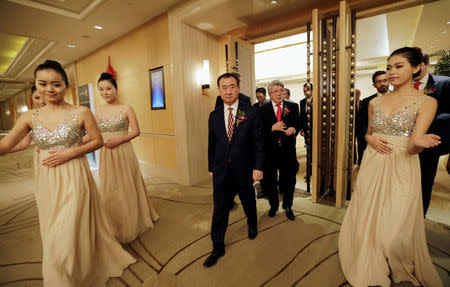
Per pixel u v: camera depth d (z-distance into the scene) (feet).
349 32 8.94
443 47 29.25
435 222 7.62
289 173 8.18
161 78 13.67
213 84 13.75
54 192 4.82
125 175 7.35
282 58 36.81
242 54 12.00
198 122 13.02
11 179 15.19
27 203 11.02
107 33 15.28
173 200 10.69
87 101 16.57
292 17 10.66
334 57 9.36
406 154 4.82
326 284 5.24
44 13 11.85
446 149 6.40
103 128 7.34
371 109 5.64
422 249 5.02
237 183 6.45
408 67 4.66
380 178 5.10
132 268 6.03
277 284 5.29
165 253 6.67
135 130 7.67
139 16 12.98
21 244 7.49
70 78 25.66
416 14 20.04
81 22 13.24
